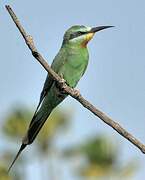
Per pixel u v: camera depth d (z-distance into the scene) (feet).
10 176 28.71
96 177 27.20
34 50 25.57
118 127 25.22
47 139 30.22
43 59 26.91
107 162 27.17
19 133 31.14
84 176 27.04
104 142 27.78
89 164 27.55
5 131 30.86
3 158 29.40
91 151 27.68
